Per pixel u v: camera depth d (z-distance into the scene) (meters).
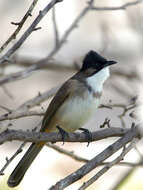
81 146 13.95
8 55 7.08
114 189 10.11
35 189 12.45
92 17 15.89
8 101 15.15
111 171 12.20
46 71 16.16
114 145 7.14
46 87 16.12
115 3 15.23
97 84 9.24
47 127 9.26
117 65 14.91
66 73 16.36
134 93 13.47
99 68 9.39
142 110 9.02
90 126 14.42
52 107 9.20
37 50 15.20
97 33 16.00
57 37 9.48
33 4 7.03
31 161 8.61
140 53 15.27
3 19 14.51
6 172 12.82
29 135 7.14
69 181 6.61
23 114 8.84
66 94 9.13
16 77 9.66
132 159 11.88
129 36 15.27
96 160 6.90
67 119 9.14
